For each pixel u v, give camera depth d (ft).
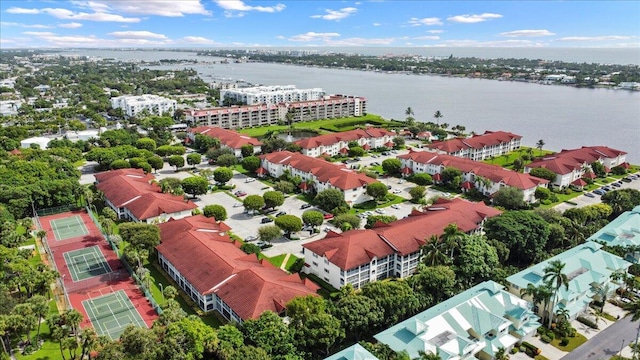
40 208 586.04
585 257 399.44
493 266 397.80
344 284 393.09
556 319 353.31
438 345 293.02
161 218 525.34
